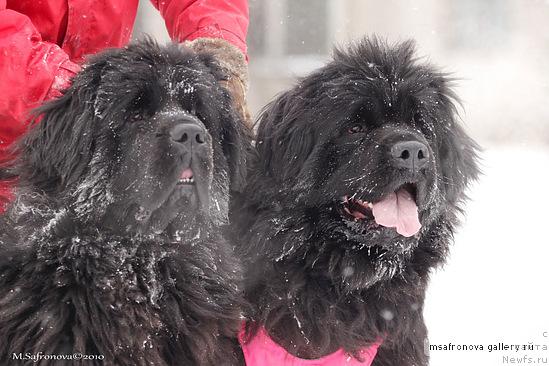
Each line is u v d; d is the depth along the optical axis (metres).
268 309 6.70
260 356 6.68
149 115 6.05
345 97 6.95
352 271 6.80
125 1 7.79
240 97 7.44
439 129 7.22
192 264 6.10
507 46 34.12
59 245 5.79
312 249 6.85
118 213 5.91
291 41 33.19
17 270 5.81
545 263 13.27
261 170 7.14
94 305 5.72
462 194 7.47
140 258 5.94
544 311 10.73
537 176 21.52
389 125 6.96
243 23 8.05
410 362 7.11
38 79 6.39
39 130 6.14
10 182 6.42
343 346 6.80
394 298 6.96
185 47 6.54
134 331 5.76
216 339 6.09
